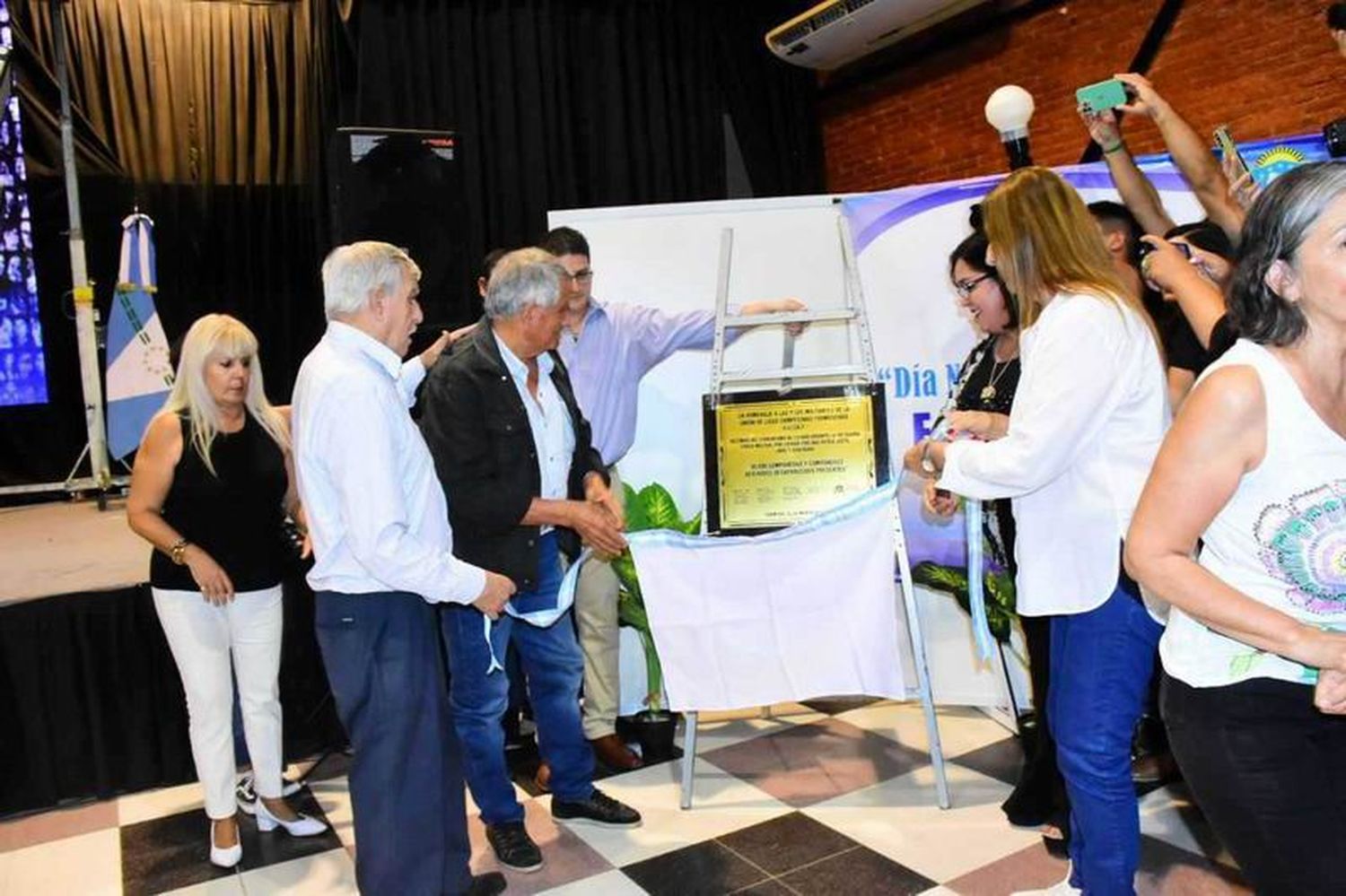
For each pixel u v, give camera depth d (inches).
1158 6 191.3
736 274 136.0
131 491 104.5
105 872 106.0
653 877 96.3
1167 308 102.7
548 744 107.0
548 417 101.6
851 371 113.7
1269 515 48.7
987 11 222.4
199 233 244.5
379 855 82.0
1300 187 47.4
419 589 78.3
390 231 143.8
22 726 121.7
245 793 118.4
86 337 214.2
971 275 97.9
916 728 130.6
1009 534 96.3
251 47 245.4
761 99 268.2
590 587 123.6
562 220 135.3
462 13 240.7
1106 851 75.5
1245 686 49.9
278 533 110.2
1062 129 212.1
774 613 106.4
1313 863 49.2
